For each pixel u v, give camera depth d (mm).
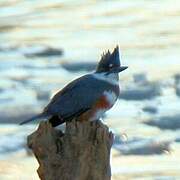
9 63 23094
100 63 9305
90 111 8930
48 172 7855
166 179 13508
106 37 27359
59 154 7855
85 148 7859
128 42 26219
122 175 13758
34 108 17859
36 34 28344
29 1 35312
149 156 14836
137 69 21969
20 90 19625
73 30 28969
